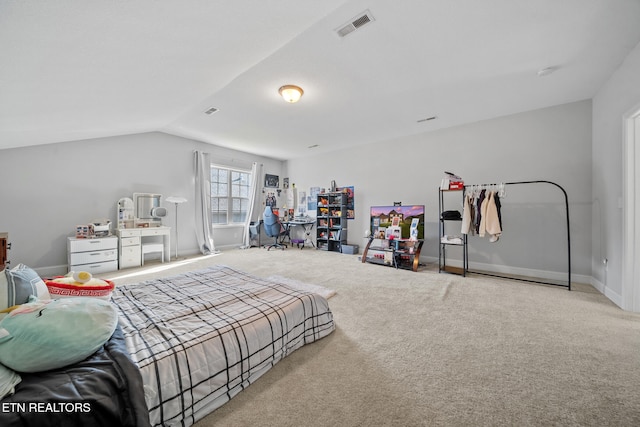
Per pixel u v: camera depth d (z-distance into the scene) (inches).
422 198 185.3
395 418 43.6
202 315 56.3
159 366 39.6
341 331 76.1
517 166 146.9
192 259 185.6
